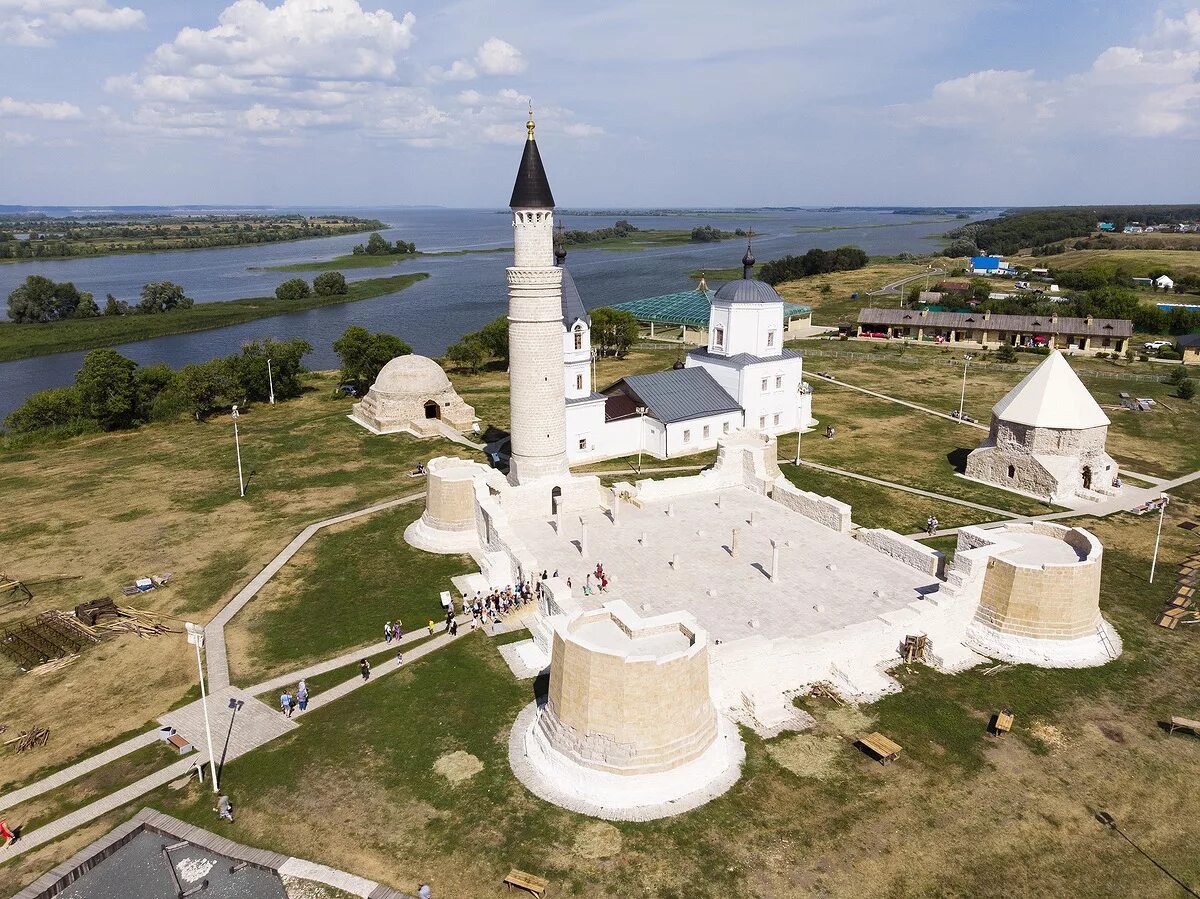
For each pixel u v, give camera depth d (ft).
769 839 99.04
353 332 359.87
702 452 268.41
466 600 161.38
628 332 428.97
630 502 201.77
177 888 93.56
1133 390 350.64
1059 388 225.97
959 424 304.09
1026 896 91.04
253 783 110.83
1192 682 133.18
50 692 134.62
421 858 96.78
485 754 115.65
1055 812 103.81
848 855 96.63
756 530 183.32
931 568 158.81
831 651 132.26
